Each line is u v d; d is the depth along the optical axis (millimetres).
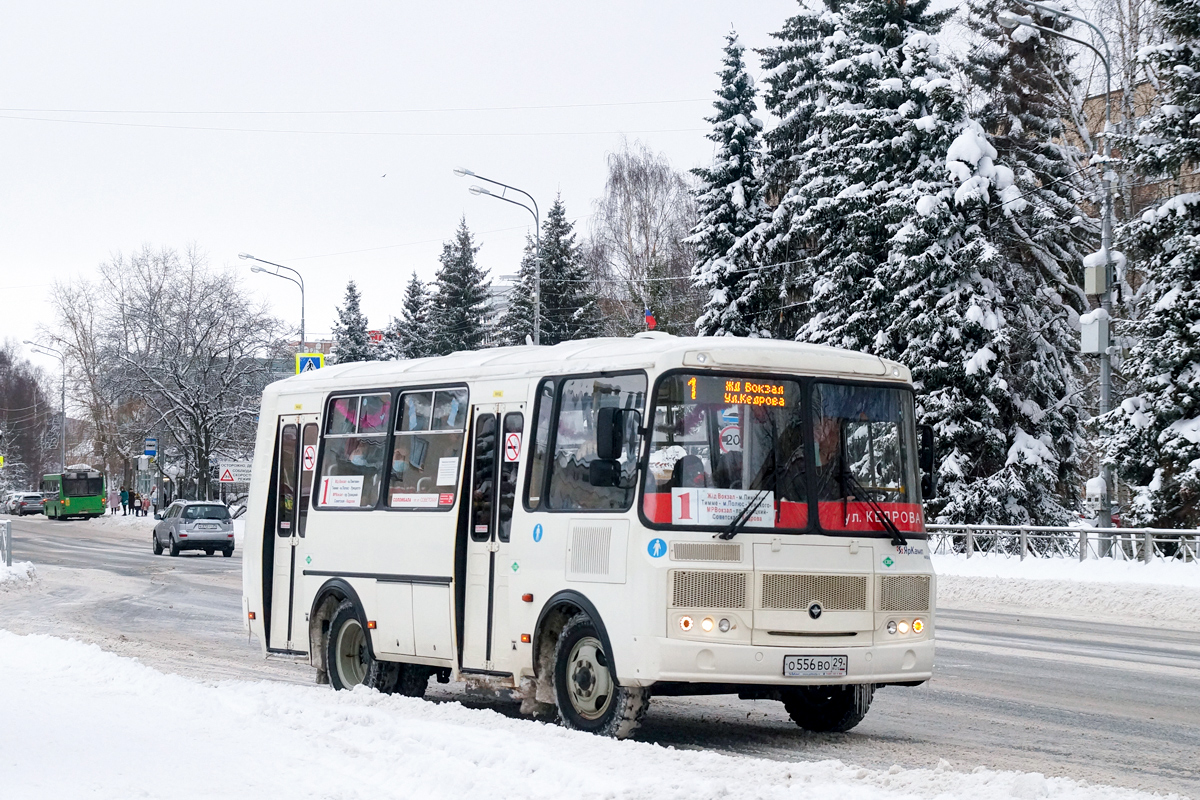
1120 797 7289
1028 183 36844
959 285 34281
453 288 71375
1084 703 12516
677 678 9359
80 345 87500
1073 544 27938
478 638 11289
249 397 65562
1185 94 29047
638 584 9539
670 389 9797
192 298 65875
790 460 9977
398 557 12359
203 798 7102
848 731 10875
